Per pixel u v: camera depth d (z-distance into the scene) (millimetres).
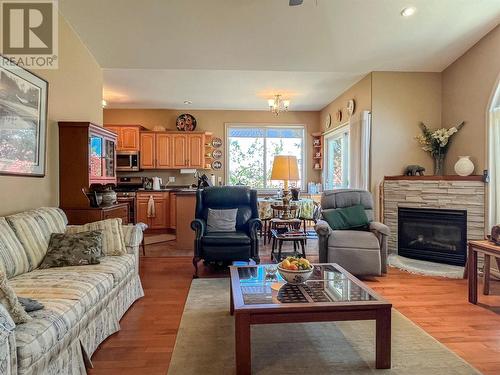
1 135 2521
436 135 4566
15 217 2477
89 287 2053
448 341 2301
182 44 3988
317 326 2523
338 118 6238
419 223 4441
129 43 3941
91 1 3248
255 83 5426
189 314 2760
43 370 1497
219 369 1971
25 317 1541
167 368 1980
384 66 4652
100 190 3449
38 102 3000
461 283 3547
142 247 4887
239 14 3492
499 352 2162
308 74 4961
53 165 3324
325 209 4195
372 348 2201
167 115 7270
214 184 7277
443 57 4430
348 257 3672
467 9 3512
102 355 2127
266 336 2367
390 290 3314
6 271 2119
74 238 2631
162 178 7285
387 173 4828
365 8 3445
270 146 7551
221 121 7363
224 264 4281
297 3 2762
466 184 4094
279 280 2428
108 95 6129
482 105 4031
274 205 4754
